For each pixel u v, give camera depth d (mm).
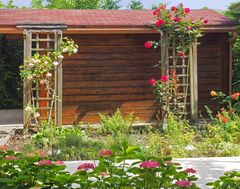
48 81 10500
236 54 13352
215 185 3475
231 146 8000
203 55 12445
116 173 3463
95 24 11234
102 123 10695
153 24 10977
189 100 11727
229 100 11156
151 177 3367
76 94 11852
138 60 12148
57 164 3584
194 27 10961
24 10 13797
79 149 7723
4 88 16219
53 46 11414
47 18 11992
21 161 3557
